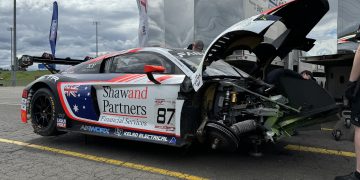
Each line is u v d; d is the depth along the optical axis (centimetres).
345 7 746
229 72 429
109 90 449
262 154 443
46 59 614
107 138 541
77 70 516
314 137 541
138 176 364
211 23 731
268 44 393
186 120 379
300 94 367
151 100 408
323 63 821
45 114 517
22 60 597
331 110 378
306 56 809
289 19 373
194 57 438
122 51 482
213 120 376
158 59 432
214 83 386
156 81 402
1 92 1938
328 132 577
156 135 405
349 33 752
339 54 743
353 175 309
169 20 772
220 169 384
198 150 461
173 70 411
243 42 391
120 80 440
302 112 360
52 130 504
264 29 335
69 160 424
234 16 712
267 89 371
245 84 387
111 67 477
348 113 521
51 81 507
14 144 506
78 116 477
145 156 436
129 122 429
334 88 838
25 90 538
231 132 354
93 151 463
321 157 430
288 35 391
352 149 467
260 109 369
